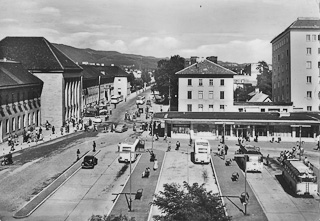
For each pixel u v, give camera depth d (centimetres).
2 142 8812
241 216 4625
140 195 5184
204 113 10550
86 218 4566
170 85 15362
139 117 13325
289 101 12369
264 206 4969
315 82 12150
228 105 11325
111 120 12731
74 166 6856
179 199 3766
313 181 5312
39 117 11138
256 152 6619
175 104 15738
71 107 12319
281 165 6994
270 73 18662
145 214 4647
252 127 9381
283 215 4675
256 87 17038
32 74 11062
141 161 7281
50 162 7138
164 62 17362
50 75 11200
